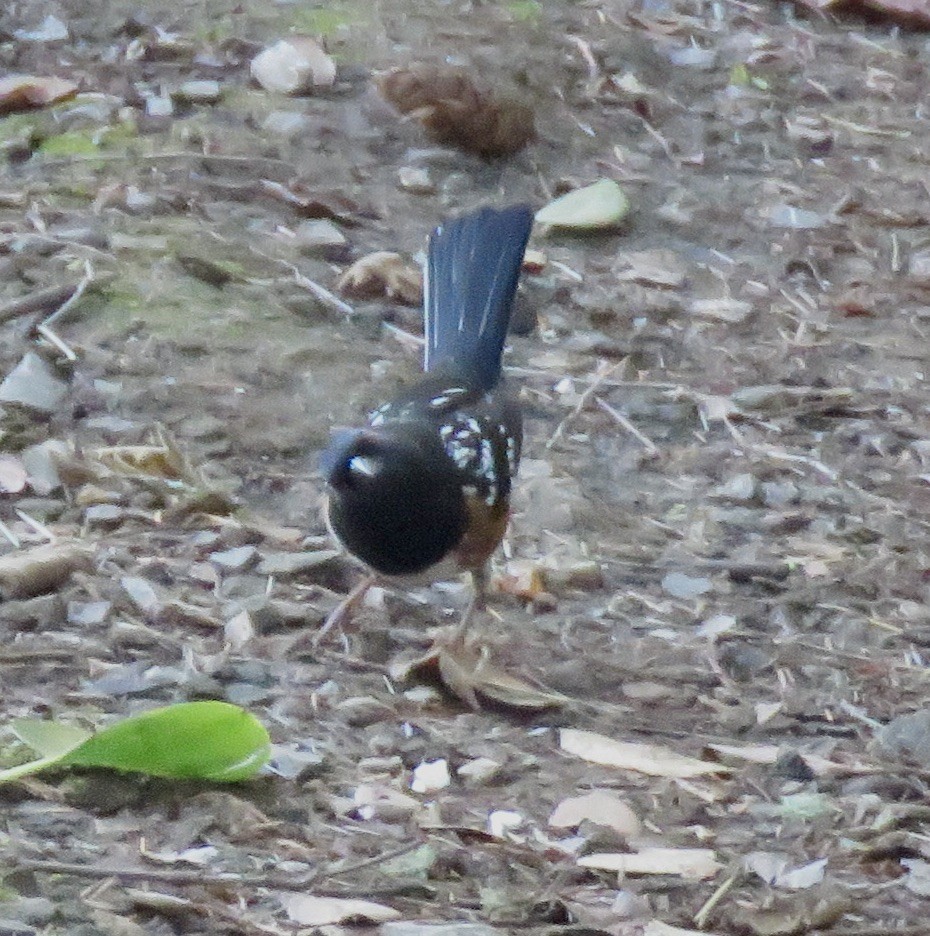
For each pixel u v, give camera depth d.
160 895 5.88
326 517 8.38
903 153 14.14
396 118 13.23
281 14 14.58
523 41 14.78
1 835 6.12
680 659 8.16
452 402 8.23
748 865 6.53
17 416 9.45
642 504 9.66
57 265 10.77
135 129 12.66
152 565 8.27
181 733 6.48
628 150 13.66
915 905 6.41
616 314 11.56
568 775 7.09
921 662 8.30
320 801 6.65
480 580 8.07
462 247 9.34
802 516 9.61
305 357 10.35
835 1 16.11
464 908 6.05
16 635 7.61
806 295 12.14
